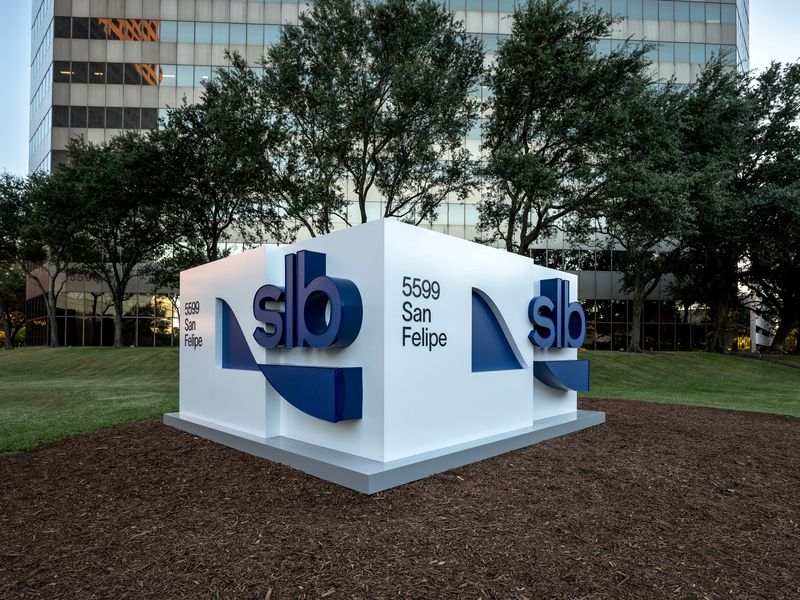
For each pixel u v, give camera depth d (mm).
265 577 3545
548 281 9086
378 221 5945
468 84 18875
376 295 5934
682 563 3871
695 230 20891
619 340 34438
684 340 35469
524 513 4805
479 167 19328
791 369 24594
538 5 17906
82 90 34156
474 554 3918
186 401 9258
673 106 19906
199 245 25578
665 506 5141
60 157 33812
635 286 28656
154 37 34438
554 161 19031
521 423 8109
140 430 8633
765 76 26141
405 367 6066
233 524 4527
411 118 17453
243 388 7703
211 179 20719
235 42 34469
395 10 17312
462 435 6906
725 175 21344
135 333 34594
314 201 17734
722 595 3396
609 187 17188
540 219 20000
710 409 11609
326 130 18484
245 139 18047
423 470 5824
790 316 32594
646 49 17938
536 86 17859
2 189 29266
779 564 3893
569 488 5586
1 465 6637
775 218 24031
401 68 16969
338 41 17891
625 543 4207
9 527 4562
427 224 32500
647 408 11664
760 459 7066
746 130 23906
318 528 4402
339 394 5848
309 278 6395
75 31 34312
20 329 51656
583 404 12305
